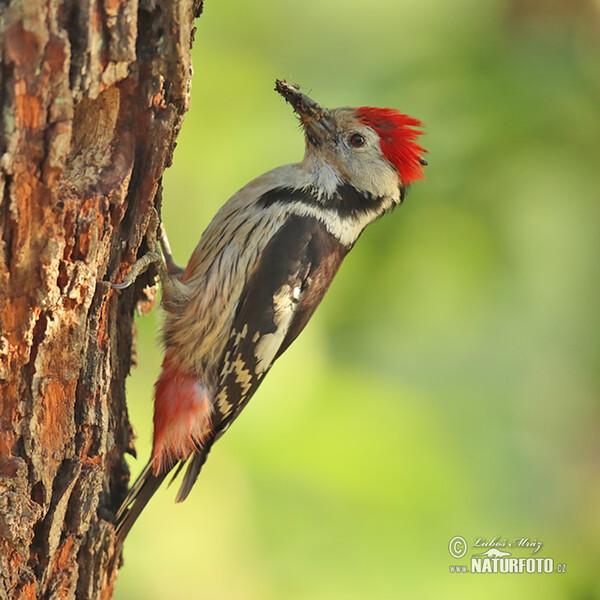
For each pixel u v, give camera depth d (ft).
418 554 33.35
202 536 36.88
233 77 36.96
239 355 29.53
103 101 22.43
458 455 35.94
